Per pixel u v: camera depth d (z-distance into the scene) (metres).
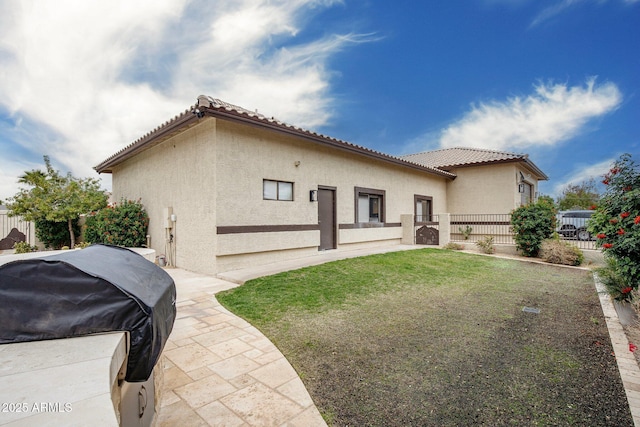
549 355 3.52
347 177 10.89
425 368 3.22
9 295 1.47
